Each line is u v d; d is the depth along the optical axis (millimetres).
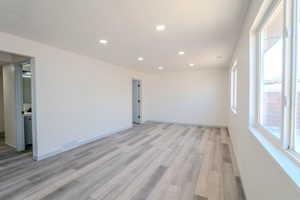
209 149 3541
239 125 2568
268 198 1140
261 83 1668
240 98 2486
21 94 3510
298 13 953
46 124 3066
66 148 3467
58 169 2580
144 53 3658
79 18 2008
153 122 6926
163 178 2311
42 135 2998
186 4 1696
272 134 1288
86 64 3975
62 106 3377
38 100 2926
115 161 2898
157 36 2605
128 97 5777
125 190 2020
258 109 1703
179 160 2945
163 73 6793
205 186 2113
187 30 2363
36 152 2930
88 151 3414
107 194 1937
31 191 1993
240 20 2053
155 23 2146
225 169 2594
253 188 1567
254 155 1546
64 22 2119
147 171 2521
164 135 4766
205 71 6047
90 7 1752
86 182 2201
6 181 2223
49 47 3094
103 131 4566
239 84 2598
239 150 2502
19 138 3457
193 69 5980
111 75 4883
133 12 1861
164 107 6840
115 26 2238
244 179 2006
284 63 1053
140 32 2443
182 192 1981
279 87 1214
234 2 1660
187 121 6414
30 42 2779
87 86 4012
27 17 1974
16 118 3443
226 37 2639
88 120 4051
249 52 1801
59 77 3303
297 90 973
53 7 1748
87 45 3076
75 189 2037
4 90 3746
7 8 1760
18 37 2611
